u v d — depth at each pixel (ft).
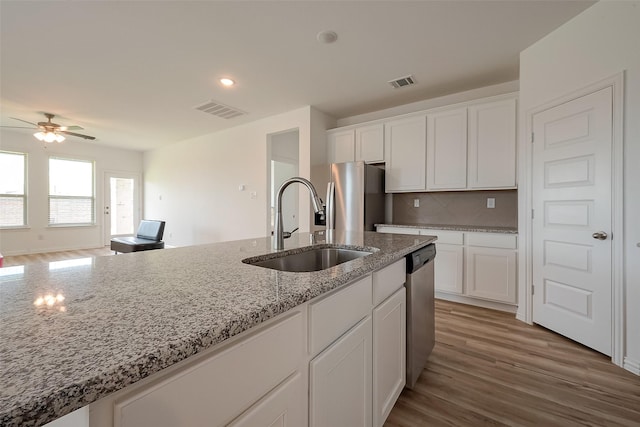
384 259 4.10
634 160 6.06
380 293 4.24
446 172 11.00
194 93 11.88
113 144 21.62
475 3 6.81
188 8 6.92
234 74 10.27
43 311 2.02
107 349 1.49
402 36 8.09
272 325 2.34
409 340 5.32
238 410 2.05
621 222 6.27
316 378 2.84
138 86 11.19
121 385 1.34
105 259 3.99
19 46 8.41
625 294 6.21
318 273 3.17
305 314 2.73
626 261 6.21
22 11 6.91
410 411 4.98
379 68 9.89
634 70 6.04
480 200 11.47
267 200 15.60
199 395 1.78
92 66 9.61
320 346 2.92
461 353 6.88
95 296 2.36
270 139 15.55
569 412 4.92
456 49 8.75
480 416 4.86
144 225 17.49
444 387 5.62
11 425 1.04
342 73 10.25
